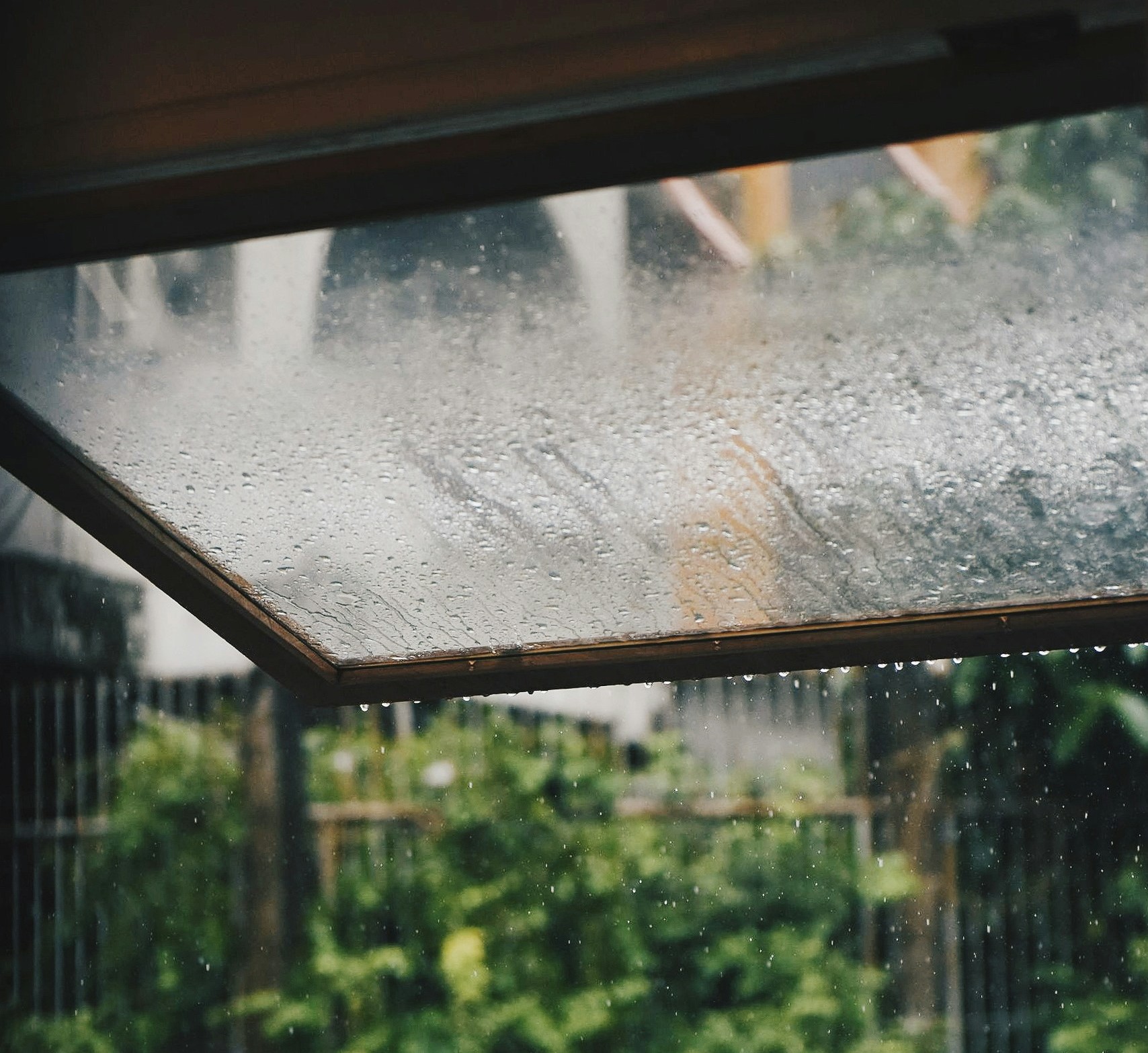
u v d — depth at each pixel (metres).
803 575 1.88
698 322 1.73
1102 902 2.95
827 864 3.12
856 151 1.64
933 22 1.61
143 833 3.51
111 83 1.71
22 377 1.80
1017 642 1.89
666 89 1.65
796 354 1.74
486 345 1.75
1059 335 1.71
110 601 3.59
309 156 1.69
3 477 3.64
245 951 3.42
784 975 3.10
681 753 3.25
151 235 1.72
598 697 3.33
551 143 1.67
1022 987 2.97
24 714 3.62
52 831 3.56
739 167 1.66
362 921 3.37
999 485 1.80
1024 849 3.01
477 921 3.30
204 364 1.77
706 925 3.17
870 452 1.79
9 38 1.73
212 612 1.96
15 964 3.54
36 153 1.72
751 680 3.23
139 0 1.71
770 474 1.82
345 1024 3.33
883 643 1.92
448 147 1.68
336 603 1.95
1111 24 1.60
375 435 1.82
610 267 1.70
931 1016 3.00
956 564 1.86
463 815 3.36
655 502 1.85
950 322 1.71
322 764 3.47
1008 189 1.65
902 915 3.06
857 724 3.15
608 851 3.25
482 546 1.89
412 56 1.68
